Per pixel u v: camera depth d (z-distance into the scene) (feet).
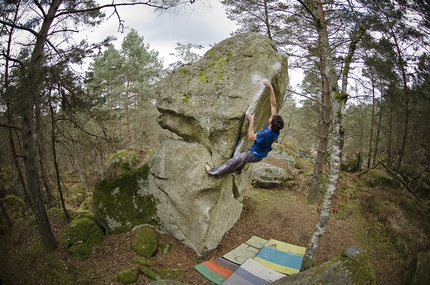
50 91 19.88
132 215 23.06
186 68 21.30
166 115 21.83
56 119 22.84
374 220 27.73
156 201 22.76
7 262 21.83
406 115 37.78
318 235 17.17
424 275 18.45
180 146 21.15
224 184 21.33
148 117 69.82
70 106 22.58
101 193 23.56
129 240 21.83
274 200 31.71
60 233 23.73
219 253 21.49
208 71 20.76
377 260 22.29
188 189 20.20
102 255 20.74
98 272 19.19
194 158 20.22
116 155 24.29
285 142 60.90
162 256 20.71
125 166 23.70
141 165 23.35
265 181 34.99
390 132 45.65
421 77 35.94
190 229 21.08
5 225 27.58
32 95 17.07
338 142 16.71
